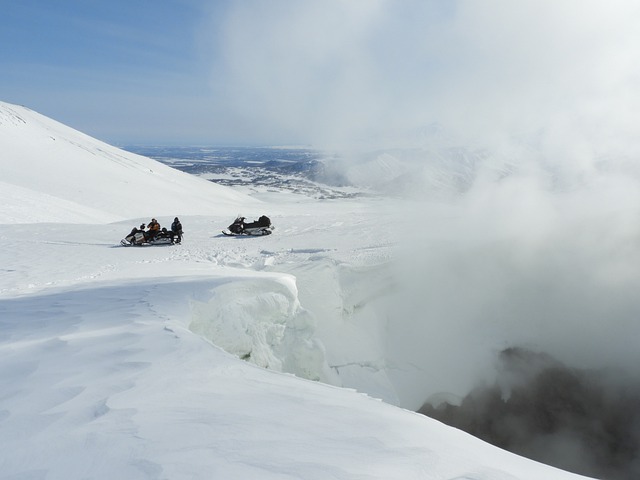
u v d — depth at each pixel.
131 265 12.52
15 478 1.96
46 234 21.05
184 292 7.20
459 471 2.27
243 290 7.76
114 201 74.44
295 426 2.68
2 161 82.31
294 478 1.96
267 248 15.10
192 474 1.94
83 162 101.69
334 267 11.61
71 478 1.95
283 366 8.02
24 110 136.62
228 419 2.68
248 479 1.92
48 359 3.98
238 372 4.00
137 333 4.87
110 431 2.43
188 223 24.83
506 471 2.43
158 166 148.12
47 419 2.64
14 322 5.85
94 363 3.85
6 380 3.43
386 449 2.42
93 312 6.23
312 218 23.83
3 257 14.33
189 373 3.69
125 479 1.92
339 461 2.19
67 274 11.13
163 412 2.77
